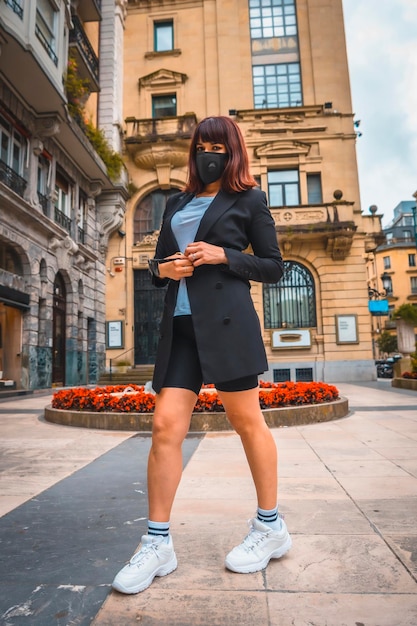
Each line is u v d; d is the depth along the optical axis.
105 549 1.93
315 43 20.70
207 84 20.80
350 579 1.62
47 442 4.83
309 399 6.46
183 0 21.66
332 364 18.12
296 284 18.91
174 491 1.71
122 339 19.14
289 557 1.82
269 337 18.48
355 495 2.71
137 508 2.51
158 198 20.27
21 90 12.67
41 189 14.50
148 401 5.94
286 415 5.79
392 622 1.34
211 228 1.73
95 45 20.16
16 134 13.05
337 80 20.31
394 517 2.29
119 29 20.78
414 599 1.47
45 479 3.23
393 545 1.92
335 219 18.12
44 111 13.56
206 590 1.55
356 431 5.31
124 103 21.02
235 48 20.94
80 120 15.55
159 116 21.06
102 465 3.69
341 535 2.05
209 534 2.08
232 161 1.79
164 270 1.67
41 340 13.80
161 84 20.84
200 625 1.34
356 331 18.27
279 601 1.47
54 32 13.41
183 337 1.78
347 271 18.62
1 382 12.08
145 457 4.00
